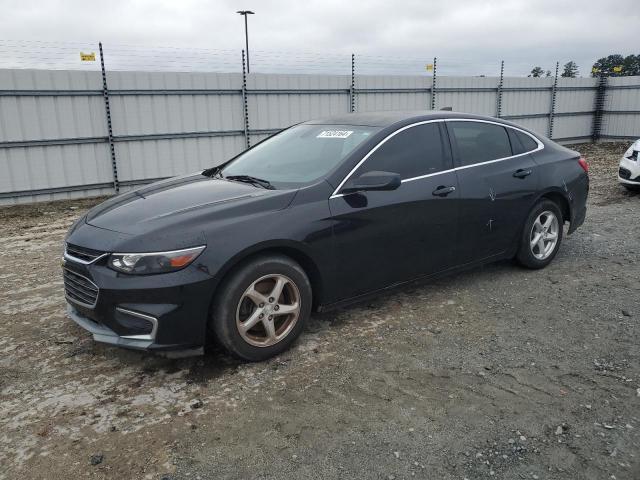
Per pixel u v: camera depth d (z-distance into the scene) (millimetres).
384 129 4191
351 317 4270
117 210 3662
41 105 11094
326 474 2486
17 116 10875
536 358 3557
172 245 3168
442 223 4355
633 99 20203
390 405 3037
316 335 3953
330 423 2877
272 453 2645
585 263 5527
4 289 5238
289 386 3260
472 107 17969
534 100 19438
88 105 11617
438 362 3527
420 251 4273
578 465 2518
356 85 15305
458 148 4590
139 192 4066
